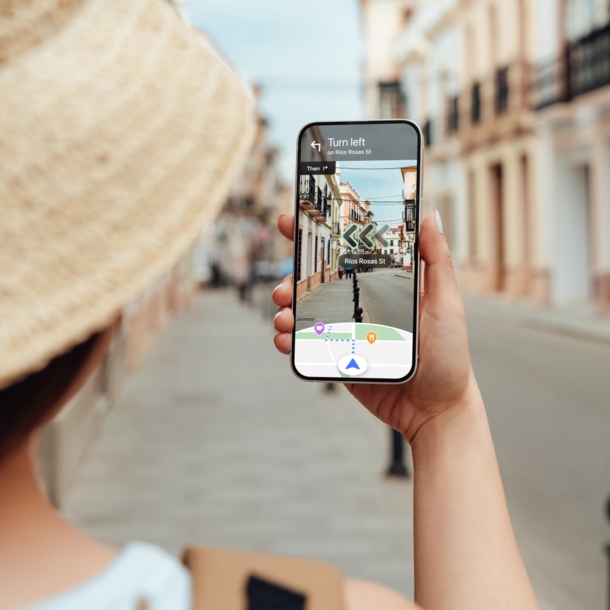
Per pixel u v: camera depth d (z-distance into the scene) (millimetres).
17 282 500
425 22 31516
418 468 1032
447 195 31125
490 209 26453
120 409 8625
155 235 553
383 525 4684
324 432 7398
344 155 1464
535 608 853
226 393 9820
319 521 4758
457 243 30141
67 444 5199
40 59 539
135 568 495
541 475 5582
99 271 522
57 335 478
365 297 1291
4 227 506
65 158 528
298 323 1346
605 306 17984
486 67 25641
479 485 966
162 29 618
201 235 576
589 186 21453
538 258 22344
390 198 1441
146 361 13445
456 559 889
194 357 14125
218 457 6387
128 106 567
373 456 6414
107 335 531
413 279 1240
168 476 5789
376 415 1150
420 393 1097
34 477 506
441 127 30828
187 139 594
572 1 19766
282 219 1437
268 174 73750
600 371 10625
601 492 5195
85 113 543
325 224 1412
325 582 535
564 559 4094
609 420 7441
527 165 23453
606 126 18500
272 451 6602
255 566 540
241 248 56094
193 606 505
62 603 463
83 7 577
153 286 549
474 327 17094
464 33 27734
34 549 480
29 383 475
